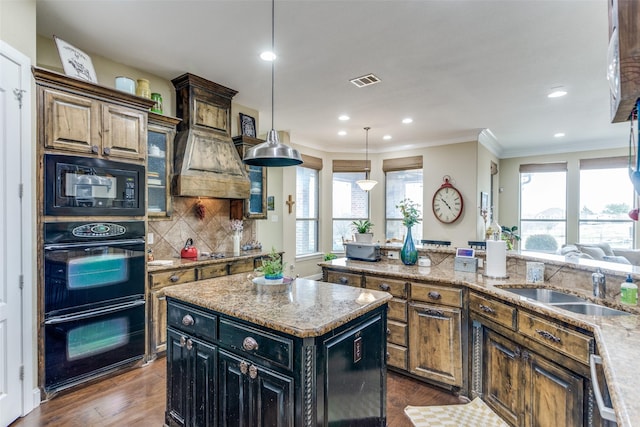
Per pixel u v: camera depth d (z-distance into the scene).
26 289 2.24
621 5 1.09
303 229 6.75
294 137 6.30
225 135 3.97
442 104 4.41
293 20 2.54
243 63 3.28
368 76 3.55
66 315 2.47
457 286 2.56
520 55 3.07
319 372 1.48
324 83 3.75
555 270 2.49
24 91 2.21
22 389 2.22
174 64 3.31
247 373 1.64
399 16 2.48
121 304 2.80
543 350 1.85
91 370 2.62
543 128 5.58
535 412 1.90
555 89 3.87
